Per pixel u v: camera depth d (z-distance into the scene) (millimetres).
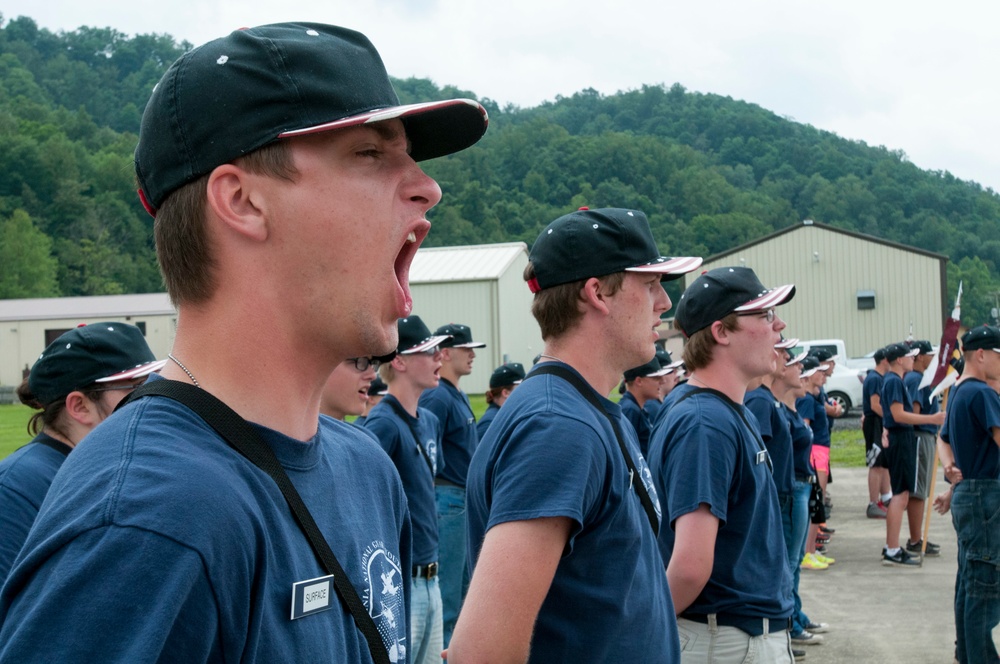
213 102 1156
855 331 38531
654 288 2580
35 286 78188
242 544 1062
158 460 1054
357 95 1196
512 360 40000
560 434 2146
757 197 138875
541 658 2164
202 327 1204
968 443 5605
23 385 3209
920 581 8711
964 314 103000
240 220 1167
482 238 94625
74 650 933
